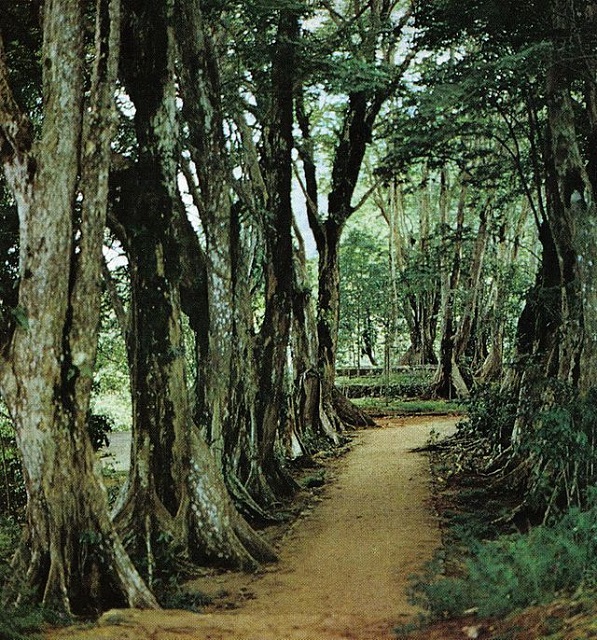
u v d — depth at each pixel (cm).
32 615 795
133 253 1261
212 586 1120
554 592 750
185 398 1263
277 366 1830
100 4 1015
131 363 1266
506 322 3731
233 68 1842
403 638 734
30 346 947
